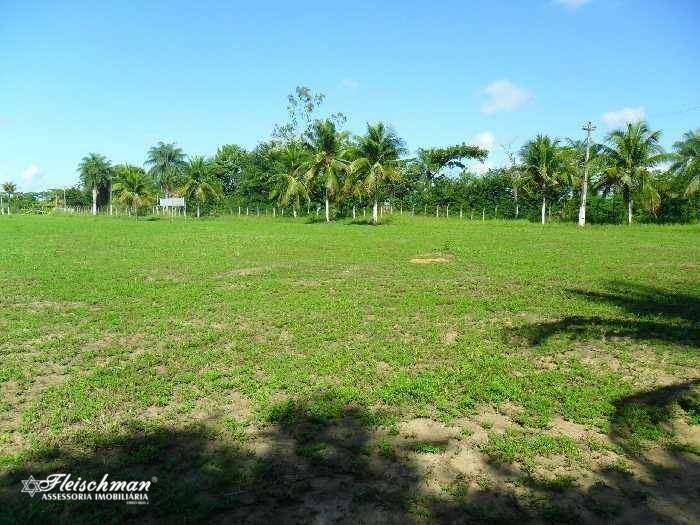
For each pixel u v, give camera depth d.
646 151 40.81
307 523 4.18
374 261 18.59
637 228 36.62
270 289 13.31
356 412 6.13
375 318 10.42
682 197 41.97
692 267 17.14
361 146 41.72
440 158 59.25
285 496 4.52
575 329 9.47
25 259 18.88
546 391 6.70
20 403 6.43
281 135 64.75
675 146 41.19
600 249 22.27
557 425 5.88
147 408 6.29
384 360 7.91
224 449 5.28
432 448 5.27
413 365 7.72
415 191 59.19
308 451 5.20
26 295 12.56
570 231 33.25
